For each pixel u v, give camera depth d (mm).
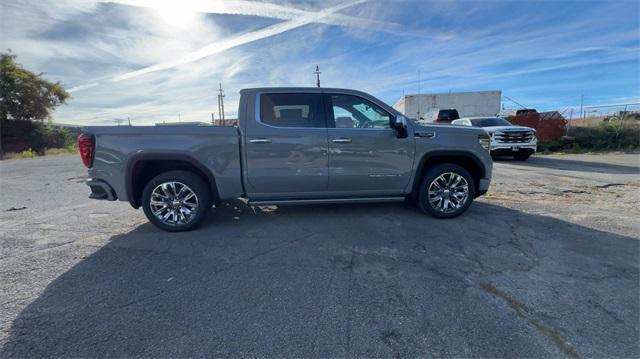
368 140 4250
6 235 4020
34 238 3916
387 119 4375
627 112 16125
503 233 3955
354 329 2174
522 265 3090
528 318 2275
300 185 4250
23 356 1927
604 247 3504
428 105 27078
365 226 4254
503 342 2041
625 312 2336
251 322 2258
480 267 3055
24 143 26281
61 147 28969
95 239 3879
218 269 3066
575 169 9477
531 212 4859
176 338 2094
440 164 4539
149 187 4016
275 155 4102
